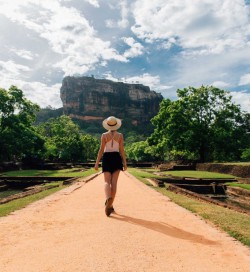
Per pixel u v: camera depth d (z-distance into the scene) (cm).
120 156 596
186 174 3027
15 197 973
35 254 345
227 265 313
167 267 305
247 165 2691
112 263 314
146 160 10981
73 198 895
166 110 5203
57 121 12656
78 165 6312
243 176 2684
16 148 4622
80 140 9706
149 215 604
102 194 1017
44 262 318
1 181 2189
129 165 6956
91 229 471
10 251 357
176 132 4925
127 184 1460
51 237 421
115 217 577
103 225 501
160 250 362
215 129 5022
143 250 361
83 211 648
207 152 5275
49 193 1064
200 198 1016
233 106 5078
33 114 5194
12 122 4659
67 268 300
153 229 473
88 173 2811
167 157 8900
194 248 372
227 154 5097
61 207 706
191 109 5153
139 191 1120
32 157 5759
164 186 1553
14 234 439
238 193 1747
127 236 427
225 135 4862
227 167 3166
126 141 17450
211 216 598
